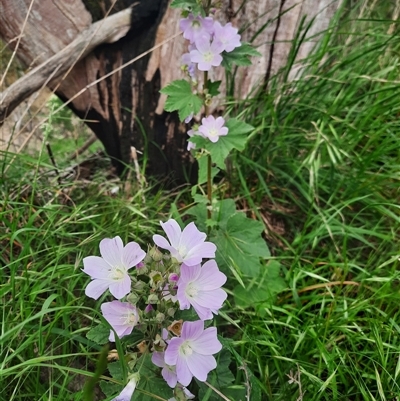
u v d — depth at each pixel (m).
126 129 0.65
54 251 0.46
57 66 0.56
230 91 0.61
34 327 0.40
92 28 0.56
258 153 0.64
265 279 0.52
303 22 0.56
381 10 0.74
